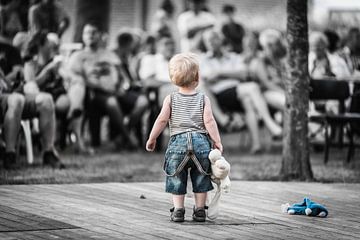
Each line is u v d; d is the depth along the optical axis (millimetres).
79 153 29172
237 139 37125
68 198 17750
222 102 31859
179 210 15156
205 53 34281
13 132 23391
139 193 18938
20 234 13562
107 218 15344
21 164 24703
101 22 50594
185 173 15219
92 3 50000
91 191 19047
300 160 22750
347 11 41031
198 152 14953
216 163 14773
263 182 21859
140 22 52594
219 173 14820
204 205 15289
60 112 28406
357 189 20844
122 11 51969
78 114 28953
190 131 15055
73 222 14797
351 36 36031
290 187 20906
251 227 14906
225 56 33312
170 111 15172
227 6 39719
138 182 21422
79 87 29000
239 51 39000
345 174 24344
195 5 39562
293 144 22781
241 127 34000
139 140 32062
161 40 33312
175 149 15008
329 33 32656
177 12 51125
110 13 51375
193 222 15195
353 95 29594
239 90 31594
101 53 30562
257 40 34062
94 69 30172
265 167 26234
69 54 30453
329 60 32000
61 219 15070
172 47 33344
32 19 26922
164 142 34562
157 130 15102
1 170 23000
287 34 22859
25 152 27547
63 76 28625
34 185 19938
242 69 33125
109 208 16531
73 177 22188
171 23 49094
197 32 38531
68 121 29312
